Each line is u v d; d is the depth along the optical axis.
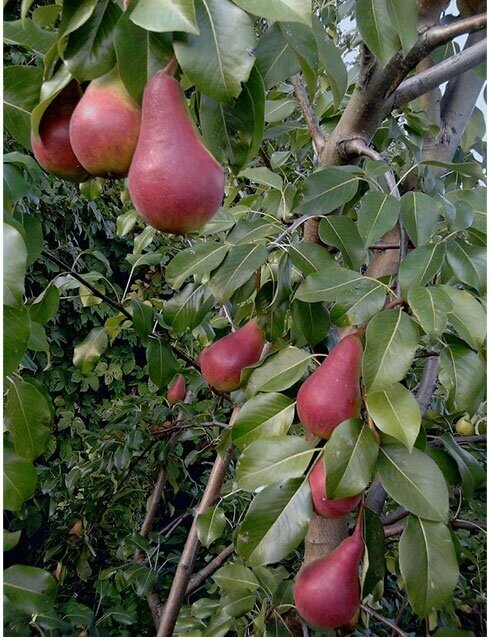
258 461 0.63
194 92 0.56
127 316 1.15
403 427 0.55
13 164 0.65
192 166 0.44
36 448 0.73
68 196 2.22
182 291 0.95
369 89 0.69
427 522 0.59
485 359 0.64
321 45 0.63
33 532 1.77
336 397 0.58
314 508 0.61
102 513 1.63
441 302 0.54
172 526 1.57
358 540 0.63
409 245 0.81
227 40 0.43
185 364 1.58
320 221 0.77
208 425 1.43
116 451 1.45
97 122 0.46
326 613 0.61
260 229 0.81
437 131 1.05
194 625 1.11
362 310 0.58
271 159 1.23
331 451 0.55
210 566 1.23
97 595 1.80
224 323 1.26
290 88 1.22
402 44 0.56
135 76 0.46
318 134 0.84
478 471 0.86
